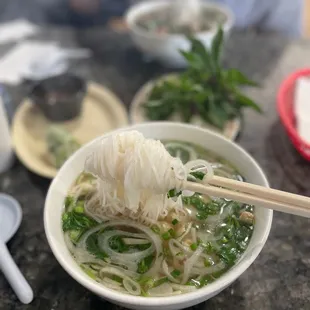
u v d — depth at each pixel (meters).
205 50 0.49
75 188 0.33
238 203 0.31
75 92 0.52
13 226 0.37
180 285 0.27
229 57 0.61
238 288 0.32
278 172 0.42
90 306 0.31
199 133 0.35
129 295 0.25
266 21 0.84
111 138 0.28
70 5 0.88
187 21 0.60
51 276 0.33
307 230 0.36
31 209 0.40
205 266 0.28
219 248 0.29
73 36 0.69
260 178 0.30
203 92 0.47
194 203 0.32
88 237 0.30
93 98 0.55
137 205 0.29
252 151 0.45
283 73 0.57
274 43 0.64
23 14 0.86
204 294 0.24
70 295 0.32
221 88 0.49
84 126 0.51
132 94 0.56
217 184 0.28
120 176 0.28
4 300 0.32
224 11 0.63
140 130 0.35
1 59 0.63
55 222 0.30
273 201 0.27
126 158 0.27
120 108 0.52
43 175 0.42
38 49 0.65
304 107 0.46
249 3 0.83
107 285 0.27
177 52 0.56
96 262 0.29
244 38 0.66
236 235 0.30
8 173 0.44
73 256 0.29
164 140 0.36
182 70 0.60
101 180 0.31
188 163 0.30
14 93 0.56
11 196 0.41
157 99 0.51
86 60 0.63
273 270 0.33
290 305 0.30
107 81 0.58
